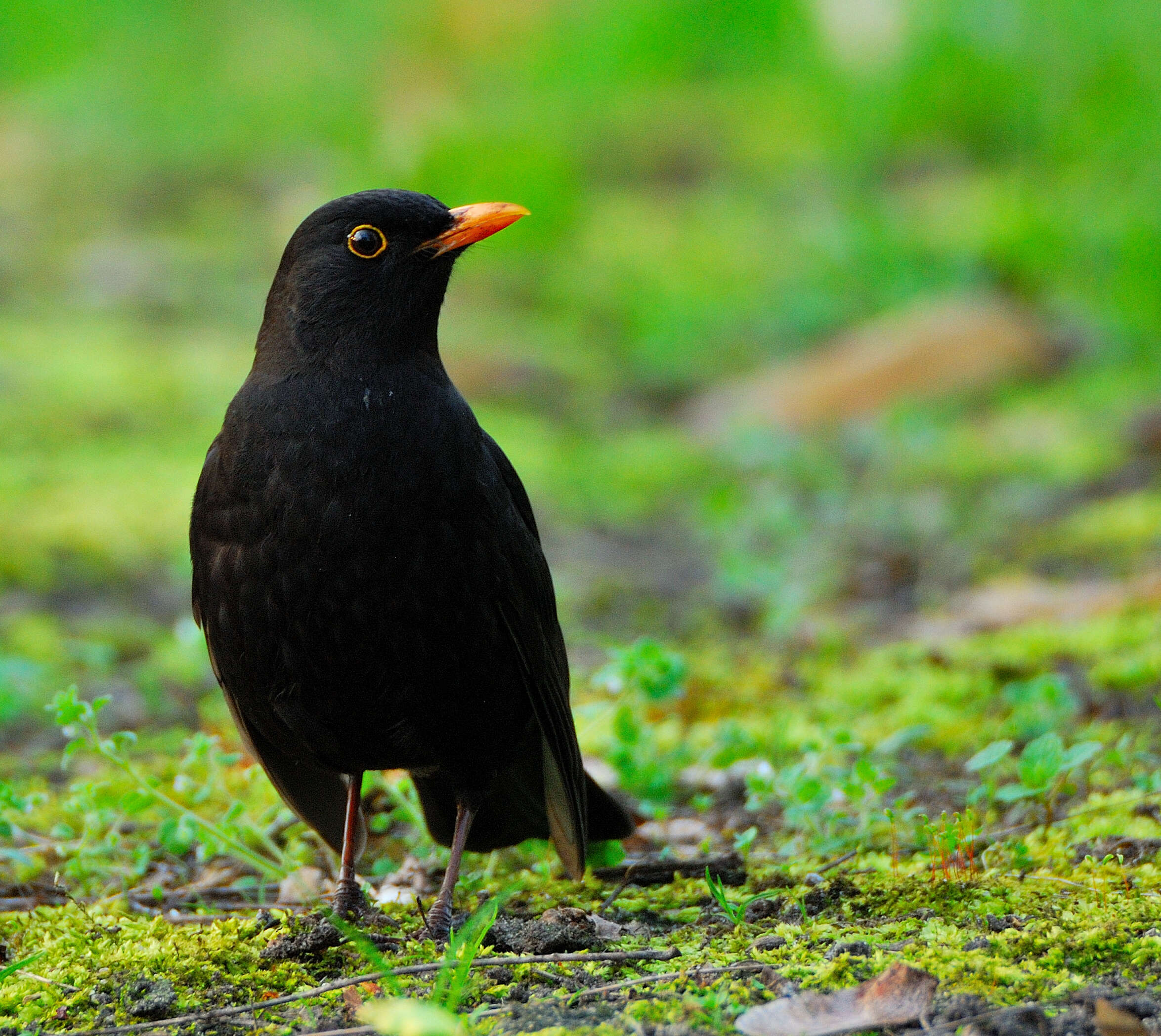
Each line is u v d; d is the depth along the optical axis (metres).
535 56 30.83
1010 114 26.16
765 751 8.12
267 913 6.02
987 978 4.77
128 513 13.62
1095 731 8.09
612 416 19.58
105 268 23.97
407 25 31.28
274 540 5.62
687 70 33.25
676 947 5.35
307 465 5.61
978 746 8.16
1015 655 9.83
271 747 6.39
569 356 21.73
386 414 5.69
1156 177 21.17
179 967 5.34
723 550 13.58
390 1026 4.20
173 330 21.00
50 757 8.80
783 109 31.88
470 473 5.75
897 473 16.20
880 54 27.34
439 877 6.84
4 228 26.44
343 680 5.78
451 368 20.17
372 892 6.60
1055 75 23.77
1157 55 22.08
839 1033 4.45
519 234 24.88
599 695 9.62
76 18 34.38
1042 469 15.58
